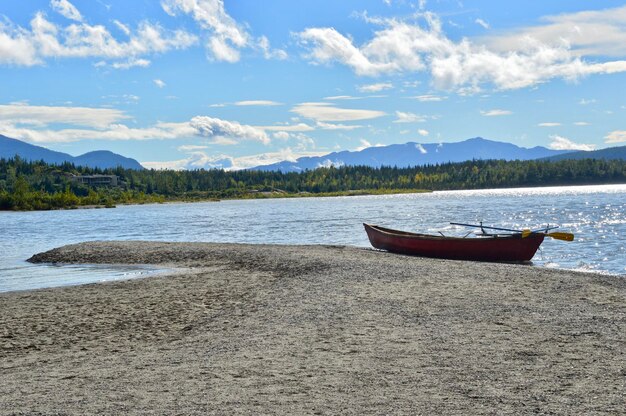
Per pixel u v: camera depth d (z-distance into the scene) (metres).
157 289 21.77
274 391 8.79
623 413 7.51
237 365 10.48
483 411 7.70
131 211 146.25
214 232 62.59
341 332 13.00
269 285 21.62
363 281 20.78
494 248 32.91
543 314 14.48
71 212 147.12
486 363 10.12
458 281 20.41
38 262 34.28
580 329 12.73
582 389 8.54
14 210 164.88
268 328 13.85
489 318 14.09
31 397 8.89
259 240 51.84
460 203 127.38
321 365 10.27
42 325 15.77
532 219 70.62
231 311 16.67
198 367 10.45
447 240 33.81
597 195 151.38
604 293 17.83
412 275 22.00
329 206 138.12
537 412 7.61
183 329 14.66
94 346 13.16
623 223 59.94
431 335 12.44
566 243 42.12
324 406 8.02
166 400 8.47
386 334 12.66
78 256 35.44
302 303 16.97
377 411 7.77
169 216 109.75
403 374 9.57
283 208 135.62
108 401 8.50
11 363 11.80
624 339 11.75
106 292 21.34
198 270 28.14
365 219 79.00
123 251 36.19
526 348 11.14
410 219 76.38
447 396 8.35
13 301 19.97
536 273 22.69
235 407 8.05
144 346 12.90
